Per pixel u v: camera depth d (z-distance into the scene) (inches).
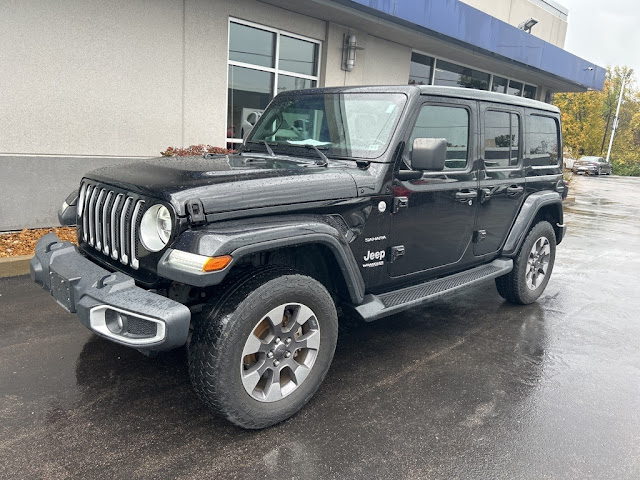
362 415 118.6
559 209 210.7
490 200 169.0
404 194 136.3
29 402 115.7
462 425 116.5
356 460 101.9
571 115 1573.6
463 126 156.4
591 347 167.5
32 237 237.3
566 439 113.2
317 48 378.9
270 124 165.0
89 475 93.4
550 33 733.3
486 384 137.4
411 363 148.2
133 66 279.1
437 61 502.0
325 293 114.3
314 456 102.5
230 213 100.7
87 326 97.7
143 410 115.5
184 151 275.3
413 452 105.4
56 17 247.6
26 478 91.6
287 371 115.7
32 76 246.1
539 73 587.2
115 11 266.5
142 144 291.6
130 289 97.4
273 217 107.7
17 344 143.3
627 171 2143.2
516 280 193.6
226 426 111.3
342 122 144.4
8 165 242.2
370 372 141.0
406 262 143.3
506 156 178.4
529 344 167.3
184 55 298.8
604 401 131.6
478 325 182.7
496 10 605.9
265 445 105.3
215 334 98.7
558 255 317.4
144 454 100.3
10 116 242.8
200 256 93.2
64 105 258.5
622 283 253.6
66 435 104.7
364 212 127.0
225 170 111.4
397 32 397.4
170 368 135.3
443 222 151.4
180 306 93.3
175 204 95.6
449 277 164.2
